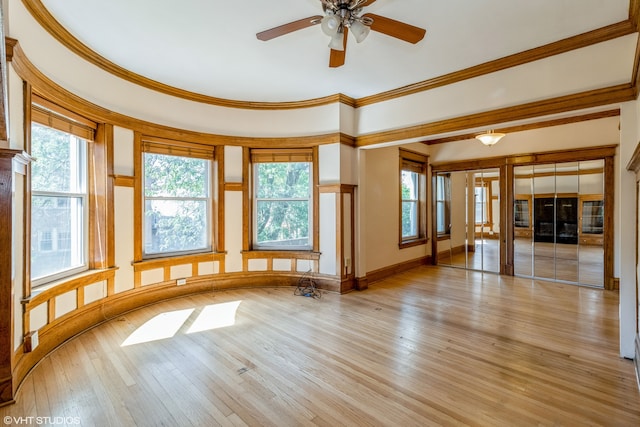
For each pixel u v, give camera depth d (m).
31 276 2.63
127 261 3.70
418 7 2.46
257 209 4.91
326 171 4.61
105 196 3.40
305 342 2.96
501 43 2.99
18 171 2.21
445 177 6.62
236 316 3.63
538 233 5.44
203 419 1.90
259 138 4.72
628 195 2.62
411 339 3.03
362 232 4.80
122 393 2.15
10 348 2.05
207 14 2.54
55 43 2.68
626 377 2.36
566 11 2.50
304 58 3.30
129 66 3.48
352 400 2.09
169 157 4.24
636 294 2.59
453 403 2.05
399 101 4.19
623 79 2.67
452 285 5.04
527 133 5.47
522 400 2.09
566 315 3.66
